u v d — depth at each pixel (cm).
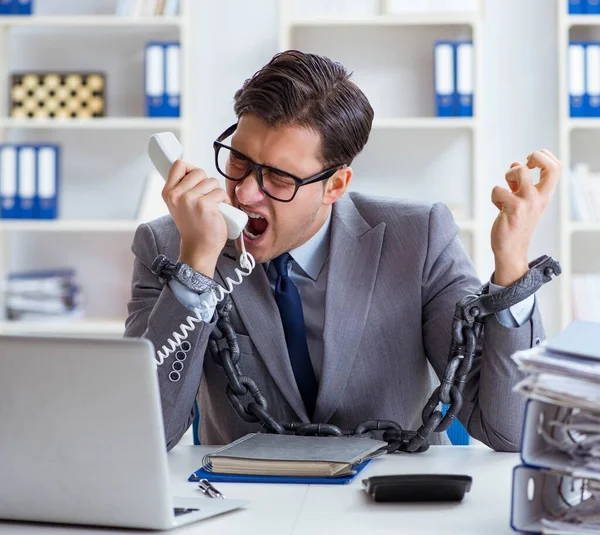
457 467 142
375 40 379
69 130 392
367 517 114
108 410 105
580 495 114
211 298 150
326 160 158
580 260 381
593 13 357
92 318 391
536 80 376
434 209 178
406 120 357
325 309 168
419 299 172
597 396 99
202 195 150
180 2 366
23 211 373
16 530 110
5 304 375
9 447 109
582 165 361
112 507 108
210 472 136
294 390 166
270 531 108
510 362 151
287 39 358
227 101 382
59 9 388
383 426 156
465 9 358
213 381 173
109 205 393
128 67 388
